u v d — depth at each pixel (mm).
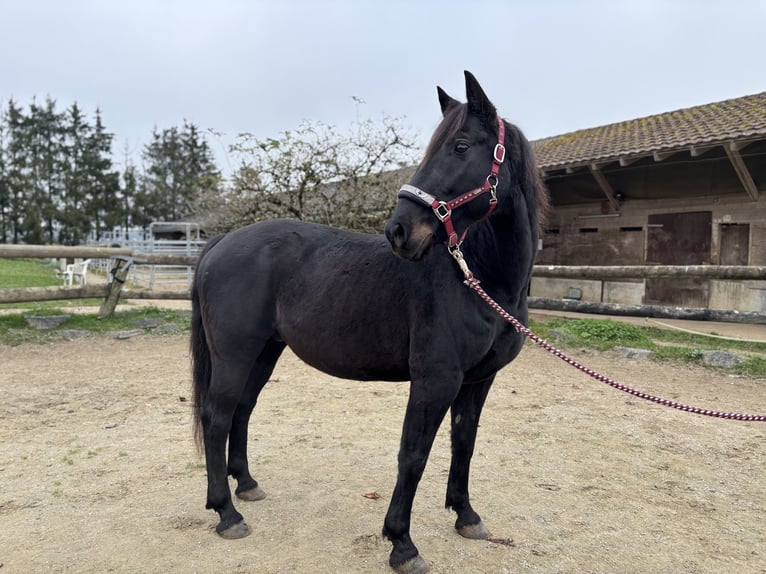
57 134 46688
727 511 2922
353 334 2400
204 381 2867
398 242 2037
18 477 3186
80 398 4852
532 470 3426
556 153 11055
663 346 6859
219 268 2727
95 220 45000
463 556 2420
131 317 8438
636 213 10336
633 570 2338
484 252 2277
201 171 52656
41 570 2238
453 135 2127
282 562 2332
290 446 3771
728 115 9625
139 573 2234
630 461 3604
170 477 3213
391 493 3045
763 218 8758
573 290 11234
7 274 17484
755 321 6488
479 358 2250
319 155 11023
